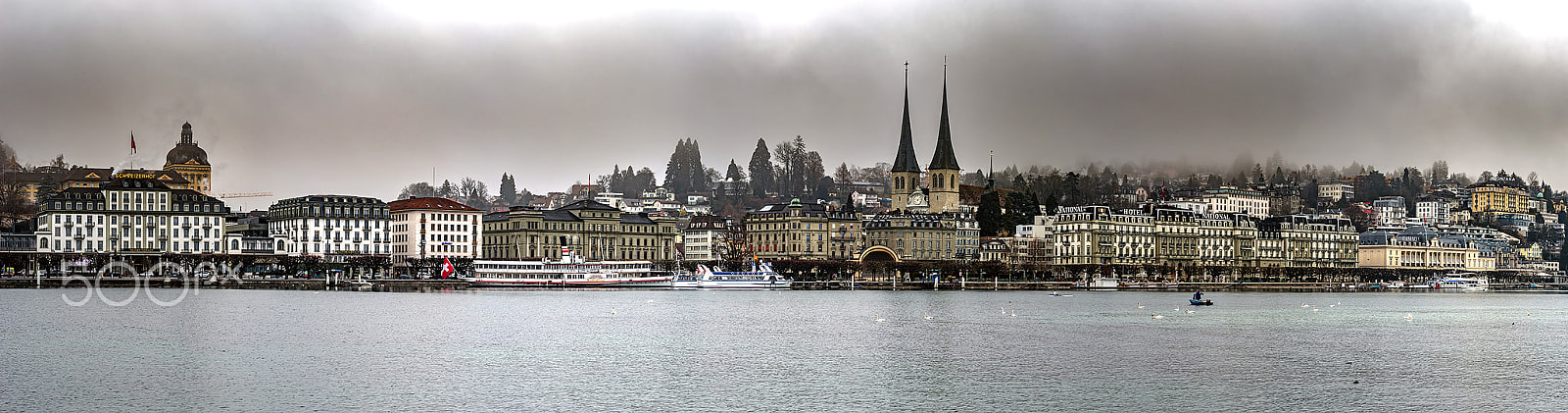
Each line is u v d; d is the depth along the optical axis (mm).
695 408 164375
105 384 178625
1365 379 188250
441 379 185125
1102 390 177750
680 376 189125
